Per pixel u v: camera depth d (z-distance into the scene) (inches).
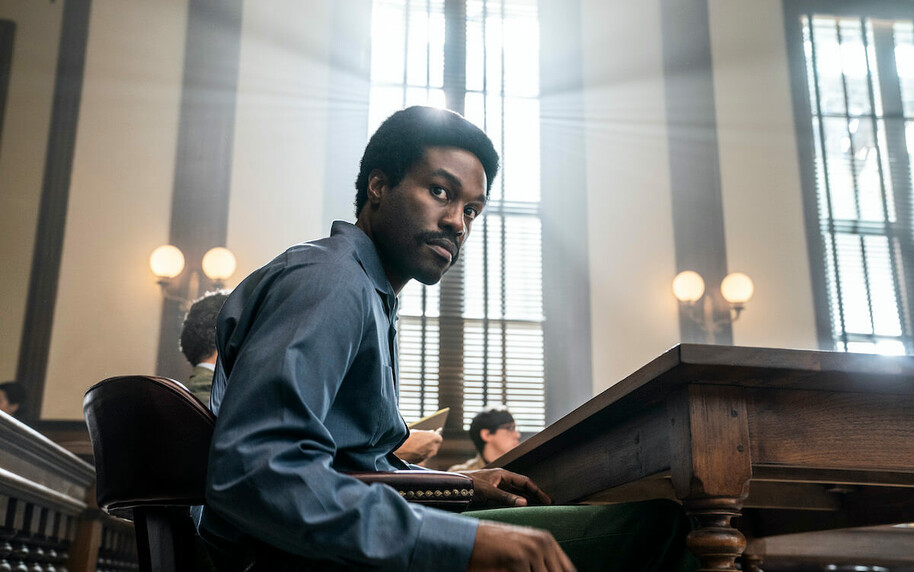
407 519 34.7
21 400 241.4
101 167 269.9
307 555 34.7
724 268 290.5
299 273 40.4
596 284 287.7
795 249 295.1
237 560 41.5
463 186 47.0
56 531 124.3
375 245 48.3
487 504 56.2
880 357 40.3
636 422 47.3
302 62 292.5
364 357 41.9
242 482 34.2
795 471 47.6
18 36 276.4
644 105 307.1
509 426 180.4
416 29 307.6
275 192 278.2
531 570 34.2
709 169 300.8
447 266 47.7
